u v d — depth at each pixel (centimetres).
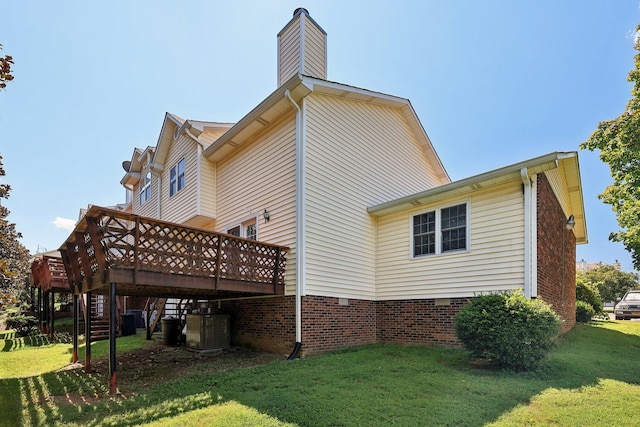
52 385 588
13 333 1412
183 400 463
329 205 865
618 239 1560
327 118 902
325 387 492
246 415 400
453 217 833
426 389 472
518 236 711
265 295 827
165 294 869
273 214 880
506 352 548
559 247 909
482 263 761
